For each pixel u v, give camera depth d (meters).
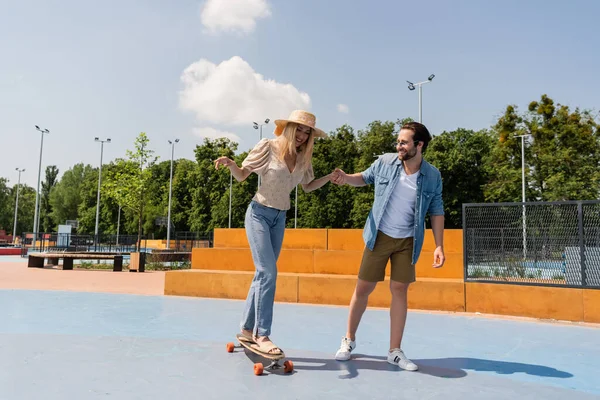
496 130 34.22
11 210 76.88
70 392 2.60
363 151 43.88
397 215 3.40
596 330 4.98
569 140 30.78
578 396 2.72
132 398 2.52
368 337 4.49
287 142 3.41
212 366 3.24
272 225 3.49
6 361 3.28
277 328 4.95
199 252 8.29
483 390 2.81
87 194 71.31
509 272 6.07
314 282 6.96
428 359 3.64
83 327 4.79
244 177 3.35
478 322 5.45
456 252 7.04
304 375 3.06
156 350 3.72
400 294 3.43
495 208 6.25
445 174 36.03
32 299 7.14
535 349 4.04
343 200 43.44
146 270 15.45
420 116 27.30
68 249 22.50
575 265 5.67
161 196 65.62
